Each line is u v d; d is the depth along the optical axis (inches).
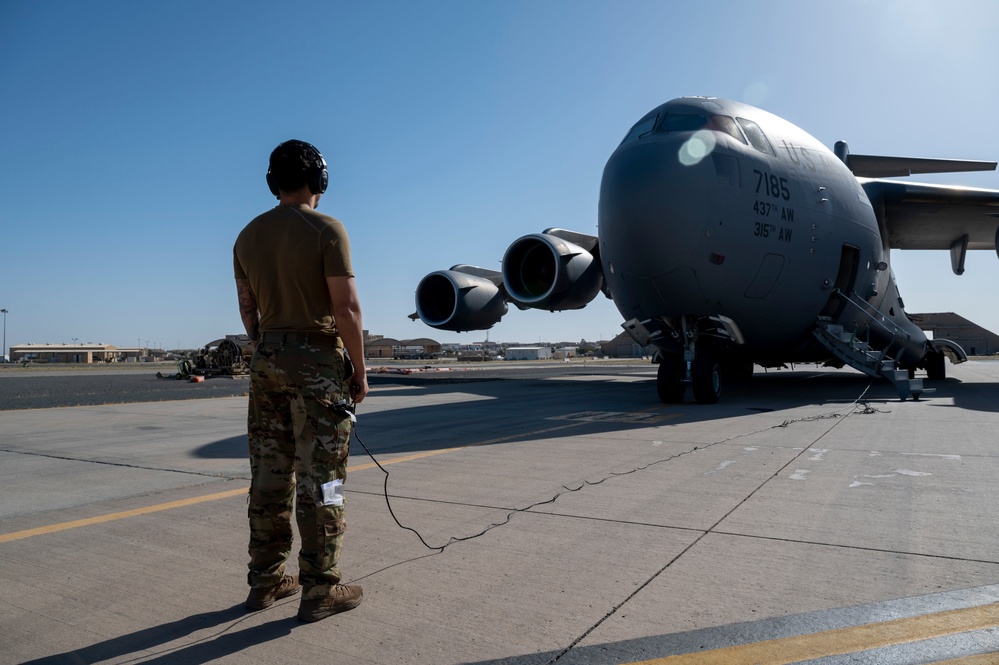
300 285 111.4
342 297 111.9
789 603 112.9
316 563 109.5
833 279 513.7
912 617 106.9
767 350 543.8
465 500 187.8
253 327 125.5
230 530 162.7
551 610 111.6
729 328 468.4
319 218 114.0
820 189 492.4
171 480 225.1
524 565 133.6
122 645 101.2
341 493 113.7
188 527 165.5
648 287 448.1
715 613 109.3
